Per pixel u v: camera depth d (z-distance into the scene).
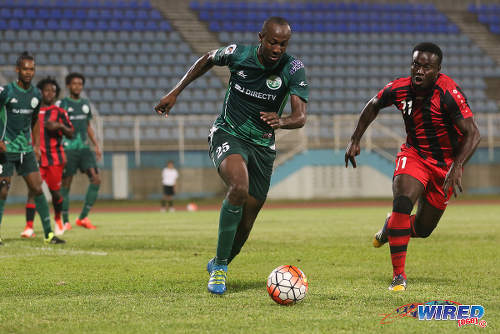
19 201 87.25
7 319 14.00
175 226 46.94
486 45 127.75
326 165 96.06
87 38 113.12
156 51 113.12
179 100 104.75
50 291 17.86
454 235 37.59
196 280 19.88
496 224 47.06
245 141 17.97
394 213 18.70
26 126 31.55
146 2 122.56
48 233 33.03
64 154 39.28
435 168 19.11
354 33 125.19
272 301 16.11
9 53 107.12
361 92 113.50
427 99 18.64
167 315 14.35
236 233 18.88
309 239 35.31
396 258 18.56
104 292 17.67
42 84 39.22
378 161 97.44
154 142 94.75
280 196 95.00
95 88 104.31
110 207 81.25
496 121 107.06
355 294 17.20
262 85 17.50
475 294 17.30
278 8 128.25
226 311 14.80
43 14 115.25
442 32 128.62
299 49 120.00
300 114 16.94
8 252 28.53
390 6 132.12
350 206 80.88
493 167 99.56
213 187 93.75
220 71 110.69
